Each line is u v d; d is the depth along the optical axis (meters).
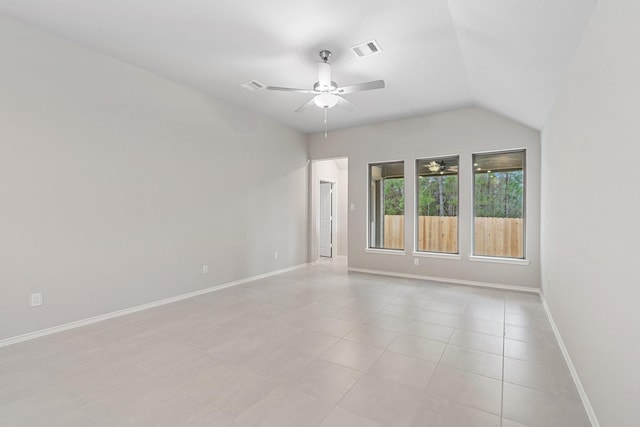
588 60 1.90
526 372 2.30
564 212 2.62
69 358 2.49
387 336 2.94
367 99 4.57
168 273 4.00
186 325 3.21
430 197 5.47
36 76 2.89
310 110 5.15
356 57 3.31
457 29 2.74
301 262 6.55
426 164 5.51
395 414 1.82
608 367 1.56
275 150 5.80
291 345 2.74
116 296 3.47
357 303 3.97
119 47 3.22
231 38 3.00
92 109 3.28
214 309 3.73
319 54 3.27
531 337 2.92
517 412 1.84
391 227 5.91
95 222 3.30
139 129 3.69
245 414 1.82
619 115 1.44
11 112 2.75
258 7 2.52
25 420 1.75
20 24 2.79
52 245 2.99
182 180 4.17
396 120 5.63
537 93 3.14
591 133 1.86
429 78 3.82
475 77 3.66
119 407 1.87
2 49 2.70
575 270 2.24
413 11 2.53
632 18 1.30
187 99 4.23
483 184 4.99
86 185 3.23
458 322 3.30
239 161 5.04
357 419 1.78
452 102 4.70
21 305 2.81
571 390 2.07
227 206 4.83
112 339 2.86
